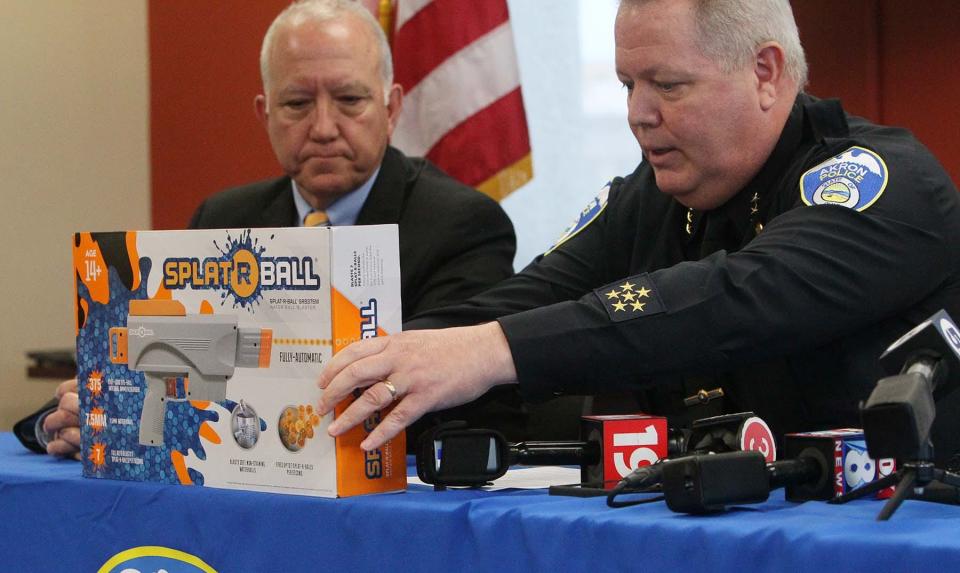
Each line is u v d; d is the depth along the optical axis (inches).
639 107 75.7
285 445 60.6
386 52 118.7
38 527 69.0
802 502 57.3
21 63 191.6
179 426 64.6
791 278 67.1
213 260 62.9
